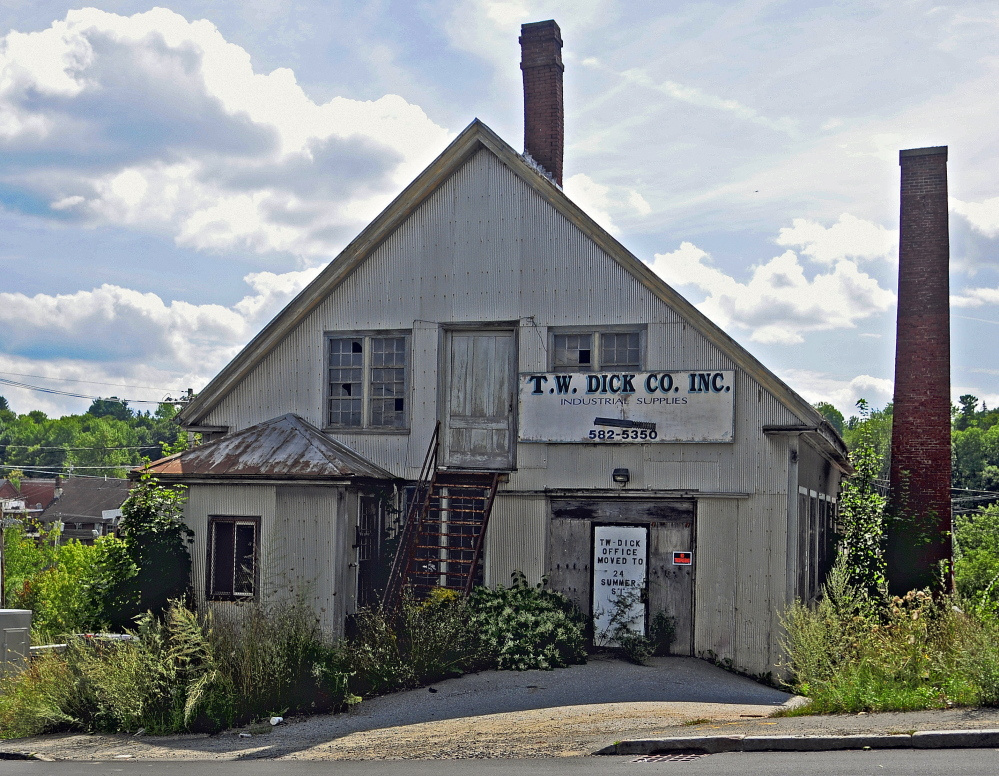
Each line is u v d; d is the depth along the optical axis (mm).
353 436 19516
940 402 22703
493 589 17922
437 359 19141
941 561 21500
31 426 155375
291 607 14906
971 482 83562
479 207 19141
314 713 13102
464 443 18938
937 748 8867
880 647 12000
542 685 14266
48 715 12922
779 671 16391
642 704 12805
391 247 19656
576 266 18453
